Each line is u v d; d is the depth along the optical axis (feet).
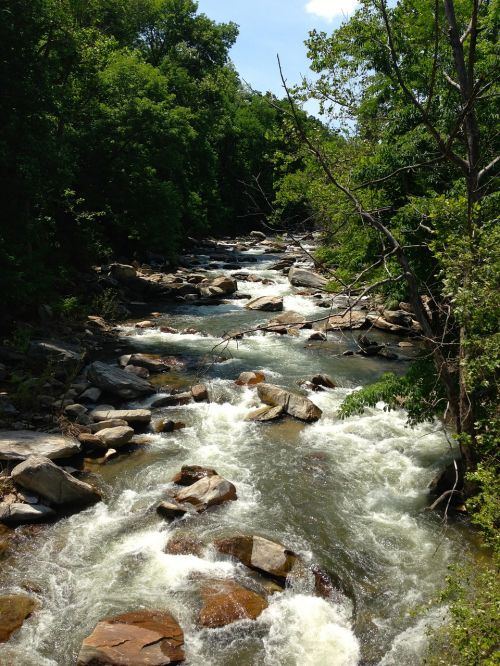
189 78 159.02
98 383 46.06
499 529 22.03
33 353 50.96
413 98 24.61
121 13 129.80
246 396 47.11
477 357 23.17
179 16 166.61
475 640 17.26
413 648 21.61
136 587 24.68
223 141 180.55
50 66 61.21
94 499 31.37
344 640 22.20
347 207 37.29
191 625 22.63
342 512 30.78
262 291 90.12
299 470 35.12
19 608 23.29
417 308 27.27
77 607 23.45
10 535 27.96
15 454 32.91
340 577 25.68
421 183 42.42
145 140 100.83
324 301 81.35
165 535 28.35
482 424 25.76
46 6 59.41
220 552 26.81
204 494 31.12
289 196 48.34
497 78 26.89
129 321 70.64
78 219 81.46
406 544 28.02
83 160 92.68
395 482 33.91
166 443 38.37
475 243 22.95
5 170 57.41
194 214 141.90
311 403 43.45
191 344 61.67
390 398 31.65
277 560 25.94
